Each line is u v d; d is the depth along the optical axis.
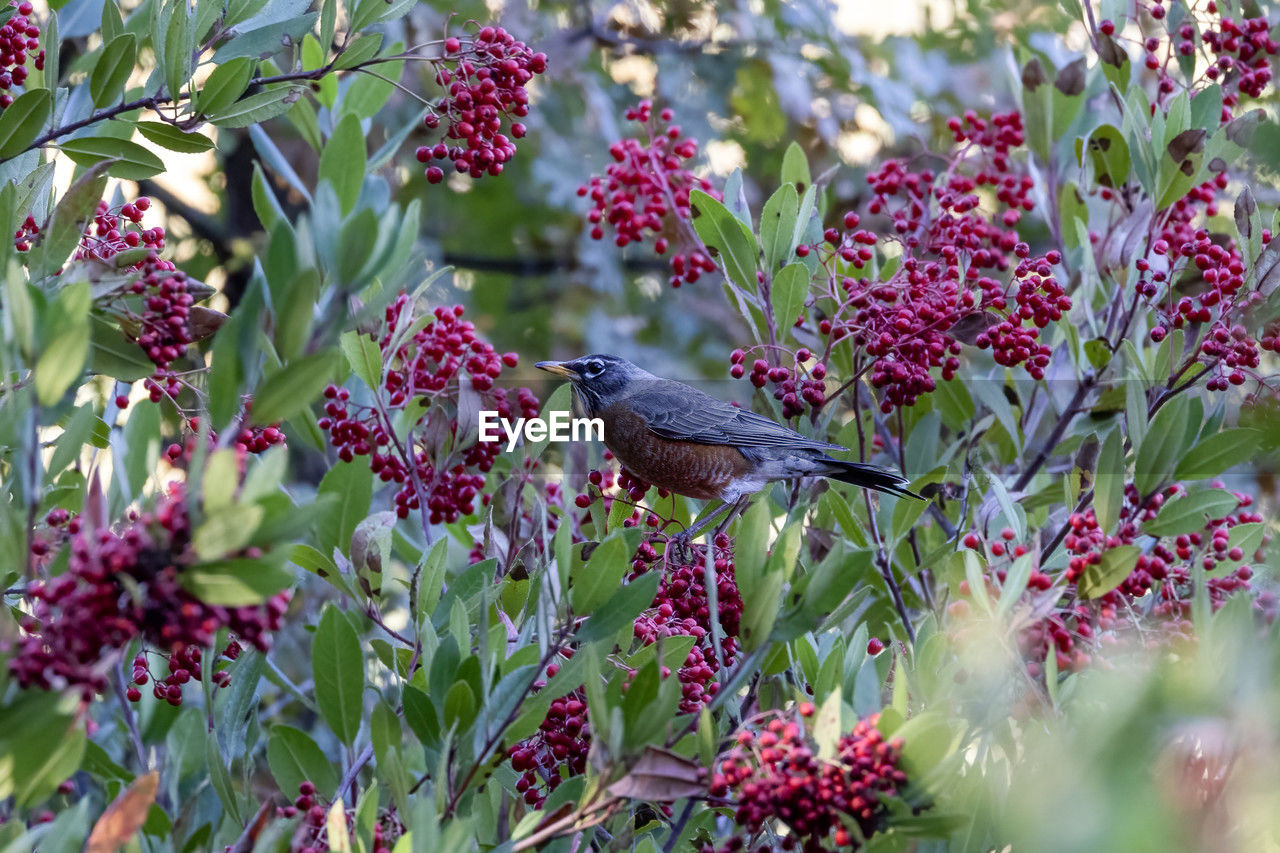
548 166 13.05
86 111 6.18
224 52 5.88
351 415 6.52
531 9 12.89
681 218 7.47
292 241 3.84
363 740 6.34
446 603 5.88
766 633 4.41
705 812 5.46
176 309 4.80
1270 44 7.01
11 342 3.82
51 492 4.97
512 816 4.88
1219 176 7.06
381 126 11.95
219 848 5.48
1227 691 2.86
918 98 13.29
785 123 13.67
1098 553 4.93
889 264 7.24
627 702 4.27
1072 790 2.71
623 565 4.71
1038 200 7.89
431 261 13.37
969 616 5.06
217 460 3.29
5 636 3.65
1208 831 2.96
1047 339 7.87
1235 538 5.77
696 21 13.56
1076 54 9.23
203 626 3.42
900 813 3.99
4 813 4.77
